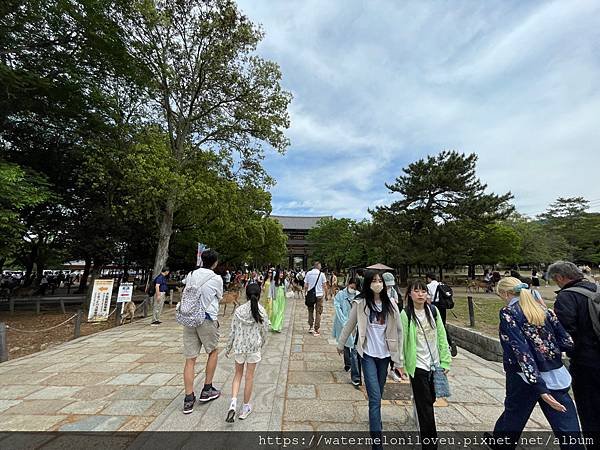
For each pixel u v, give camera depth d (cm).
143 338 766
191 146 1502
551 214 4475
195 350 367
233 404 331
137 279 2783
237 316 366
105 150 1345
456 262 2627
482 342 730
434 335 289
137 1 1173
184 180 1132
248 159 1605
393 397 403
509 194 2138
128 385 441
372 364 293
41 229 1514
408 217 2330
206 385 378
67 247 1580
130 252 1938
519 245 2811
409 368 277
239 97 1453
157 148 1148
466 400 399
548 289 2059
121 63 1277
